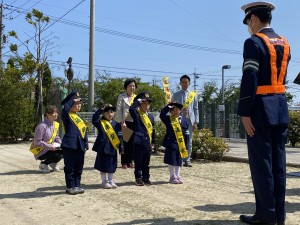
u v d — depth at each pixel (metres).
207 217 4.77
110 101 29.69
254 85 4.03
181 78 8.96
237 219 4.66
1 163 9.73
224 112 19.00
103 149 6.54
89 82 21.70
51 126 8.30
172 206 5.33
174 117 7.21
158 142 11.65
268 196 4.09
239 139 18.06
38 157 8.12
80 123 6.26
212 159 10.15
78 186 6.26
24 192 6.26
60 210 5.14
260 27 4.30
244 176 7.77
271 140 4.18
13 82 16.84
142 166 6.93
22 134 16.56
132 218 4.75
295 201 5.59
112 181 6.70
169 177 7.67
